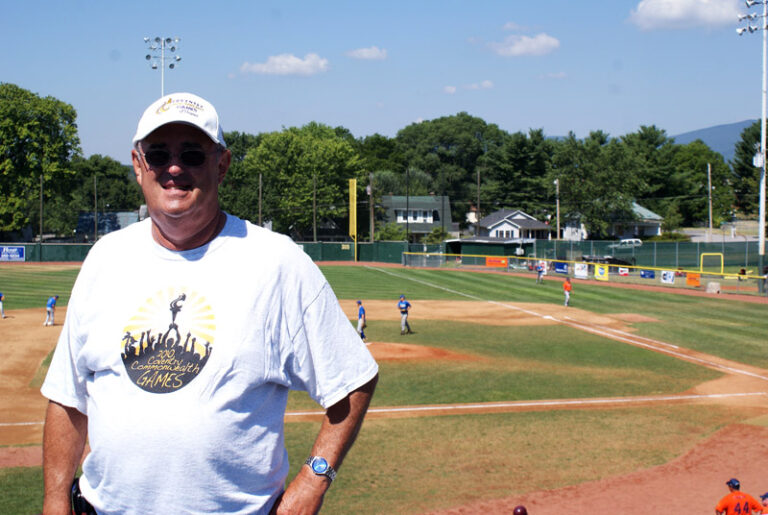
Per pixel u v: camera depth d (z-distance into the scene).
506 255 69.69
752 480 13.84
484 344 28.12
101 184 122.19
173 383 2.22
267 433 2.34
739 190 105.94
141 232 2.55
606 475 14.09
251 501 2.29
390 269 65.06
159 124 2.26
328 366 2.46
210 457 2.18
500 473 14.16
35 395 19.52
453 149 134.25
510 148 110.19
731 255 65.25
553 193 95.00
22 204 71.94
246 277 2.38
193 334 2.28
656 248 67.25
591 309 38.56
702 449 15.70
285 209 89.50
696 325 33.12
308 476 2.40
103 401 2.29
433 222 106.56
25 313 33.56
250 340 2.29
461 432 16.83
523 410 18.81
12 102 70.94
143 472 2.17
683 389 21.27
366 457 15.07
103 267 2.46
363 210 95.69
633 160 87.94
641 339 29.53
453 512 12.23
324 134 105.44
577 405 19.36
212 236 2.48
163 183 2.31
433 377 22.47
